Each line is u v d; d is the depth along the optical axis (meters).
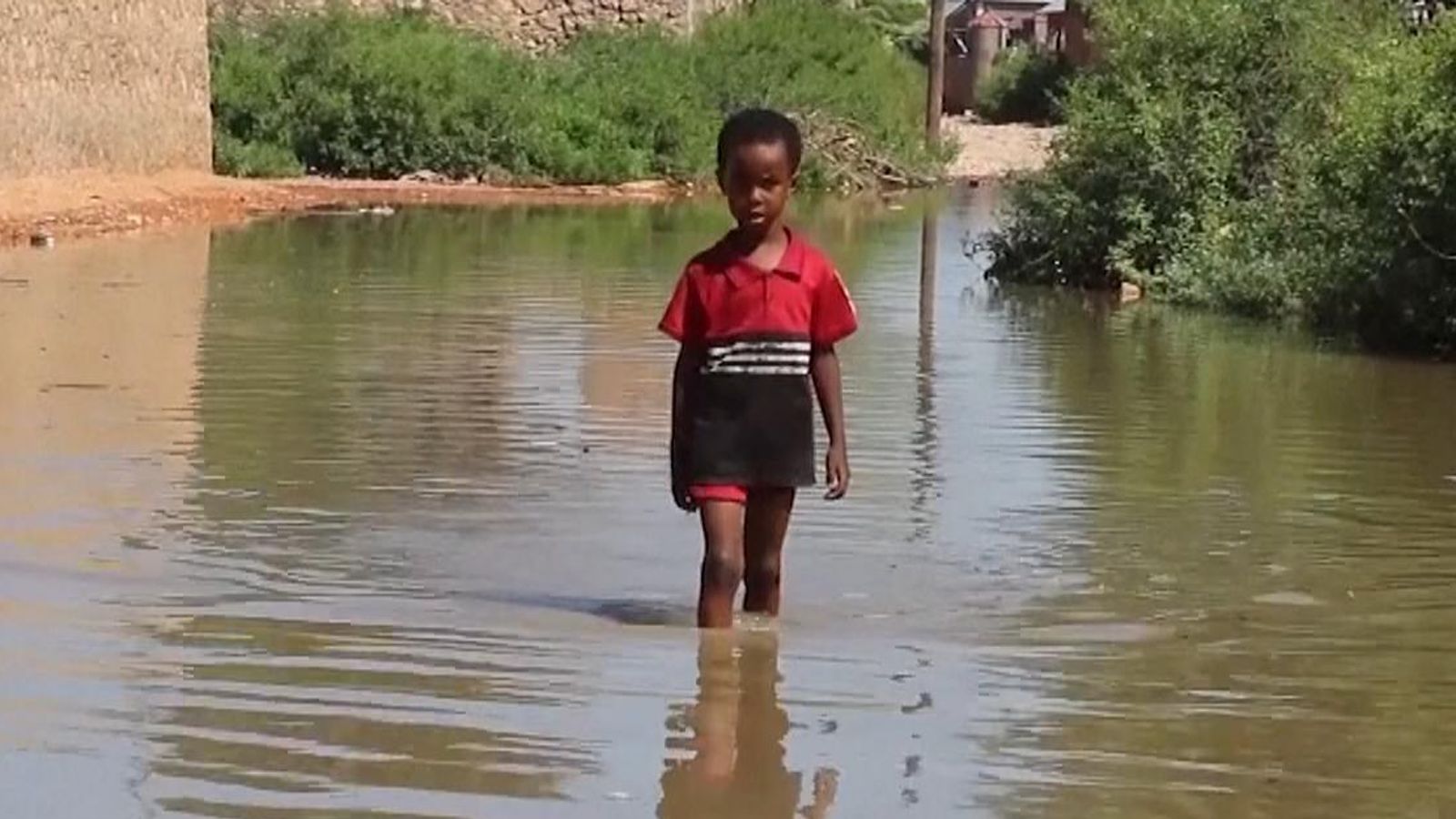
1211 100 18.75
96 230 20.28
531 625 6.63
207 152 28.42
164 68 26.84
